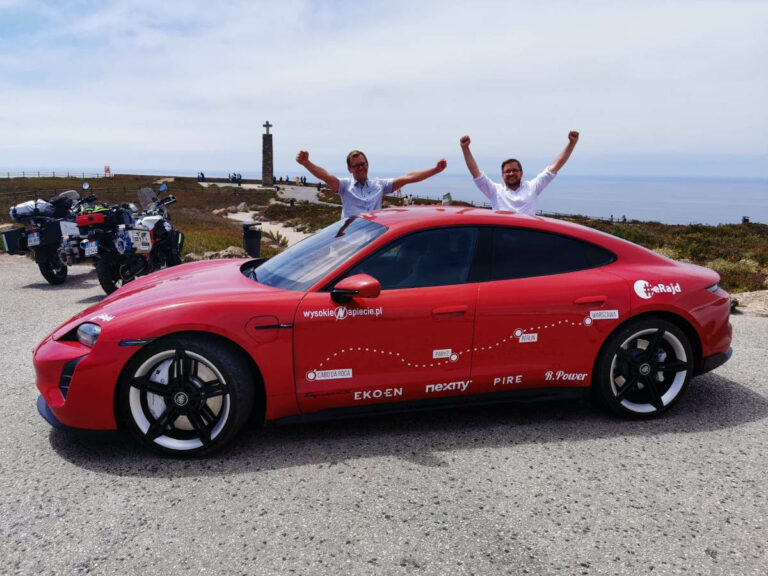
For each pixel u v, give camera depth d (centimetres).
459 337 315
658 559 221
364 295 285
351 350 304
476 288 318
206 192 5825
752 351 499
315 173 534
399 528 240
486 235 329
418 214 342
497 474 286
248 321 289
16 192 4150
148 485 274
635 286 334
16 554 222
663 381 352
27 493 266
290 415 311
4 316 634
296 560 219
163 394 294
